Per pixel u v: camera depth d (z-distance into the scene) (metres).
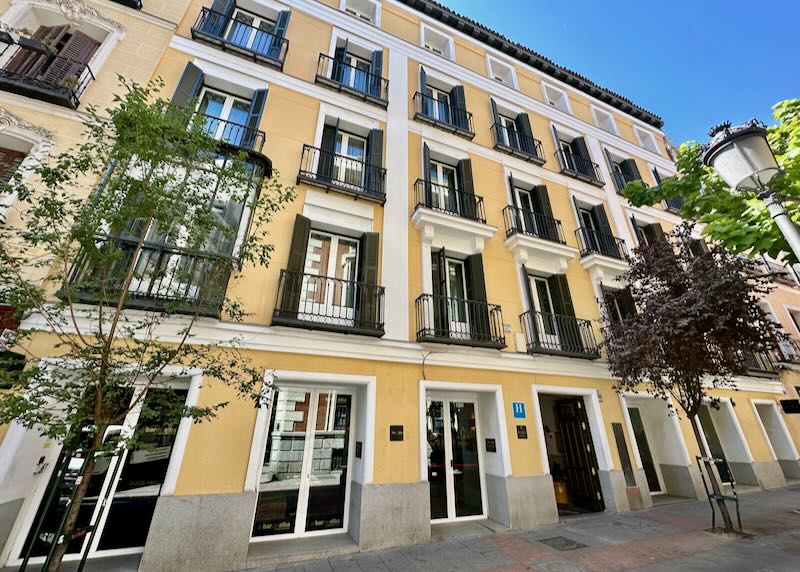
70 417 2.64
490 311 7.39
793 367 11.60
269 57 7.56
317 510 5.47
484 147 9.57
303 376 5.48
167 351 3.31
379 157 7.79
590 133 12.23
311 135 7.41
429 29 10.71
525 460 6.53
